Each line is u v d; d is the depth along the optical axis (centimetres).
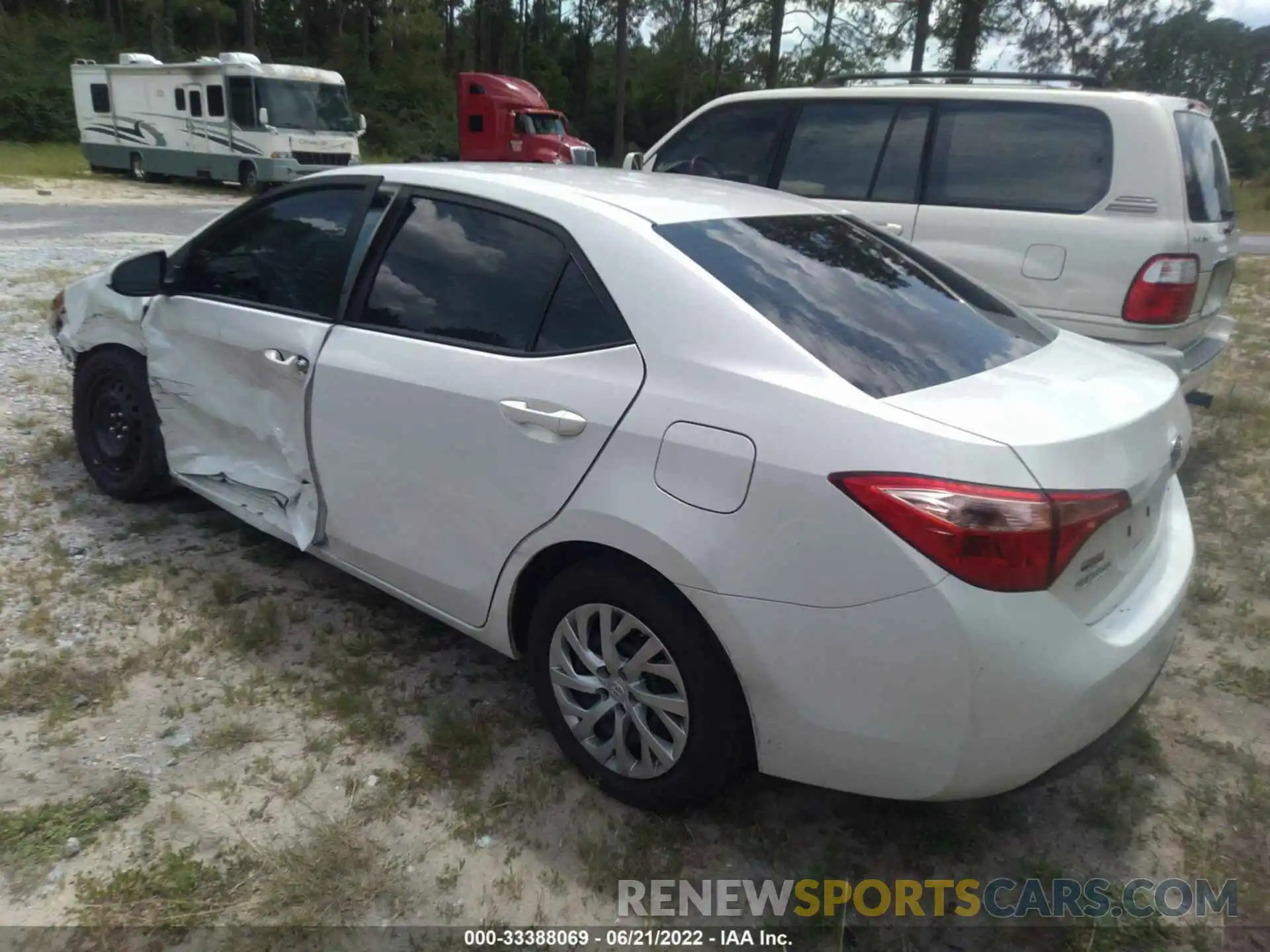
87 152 2566
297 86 2144
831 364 240
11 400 579
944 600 209
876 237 334
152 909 234
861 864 261
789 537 224
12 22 4128
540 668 285
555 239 287
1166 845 272
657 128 5181
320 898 239
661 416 246
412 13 5053
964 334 281
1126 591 250
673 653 250
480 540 290
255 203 378
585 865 255
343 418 322
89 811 262
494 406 279
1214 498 521
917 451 215
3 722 296
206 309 379
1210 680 352
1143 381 273
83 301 442
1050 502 210
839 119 611
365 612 369
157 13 4434
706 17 3956
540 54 5238
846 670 222
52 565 388
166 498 459
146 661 329
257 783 276
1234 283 1276
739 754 254
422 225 321
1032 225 527
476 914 239
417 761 288
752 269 273
